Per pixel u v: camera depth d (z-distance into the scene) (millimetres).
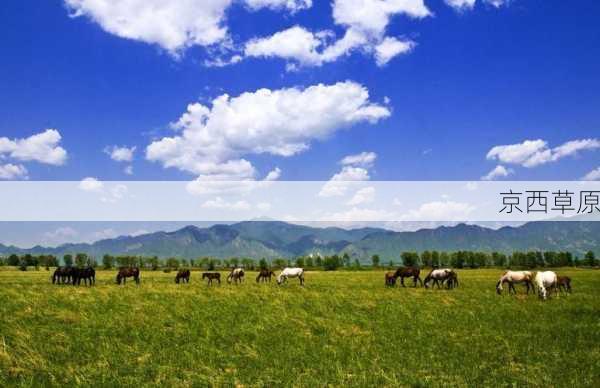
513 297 37344
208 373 16375
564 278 44625
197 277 81562
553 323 25062
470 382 15469
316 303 31391
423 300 34156
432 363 17703
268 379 15742
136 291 36031
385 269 156875
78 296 31609
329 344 20781
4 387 14383
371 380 15609
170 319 25078
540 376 15930
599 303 32625
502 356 18594
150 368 16766
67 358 17844
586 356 18359
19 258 176250
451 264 191375
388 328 24016
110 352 18688
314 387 14969
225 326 23828
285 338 21625
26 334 20516
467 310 29453
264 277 66438
